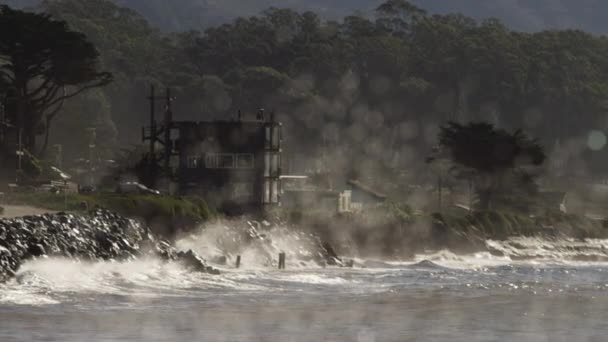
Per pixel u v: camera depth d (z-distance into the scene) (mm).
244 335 160000
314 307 195500
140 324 166500
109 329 160375
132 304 190500
